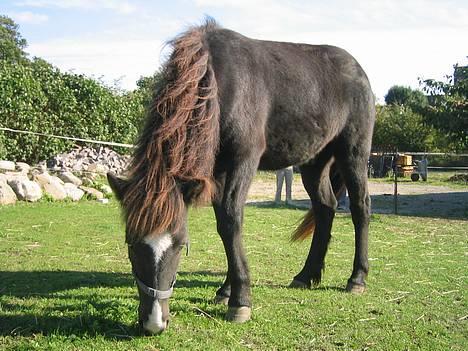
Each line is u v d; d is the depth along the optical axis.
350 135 5.47
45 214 9.31
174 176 3.55
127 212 3.39
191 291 5.06
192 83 3.85
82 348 3.59
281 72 4.82
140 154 3.64
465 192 16.55
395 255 6.94
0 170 11.48
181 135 3.63
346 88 5.41
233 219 4.24
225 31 4.64
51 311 4.28
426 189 17.80
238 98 4.28
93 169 14.50
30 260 6.21
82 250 6.82
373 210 12.02
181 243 3.54
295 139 4.97
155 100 3.84
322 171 5.65
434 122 13.81
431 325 4.30
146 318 3.52
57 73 15.81
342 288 5.41
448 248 7.48
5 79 13.65
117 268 5.96
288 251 7.05
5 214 9.13
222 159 4.34
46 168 13.09
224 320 4.23
